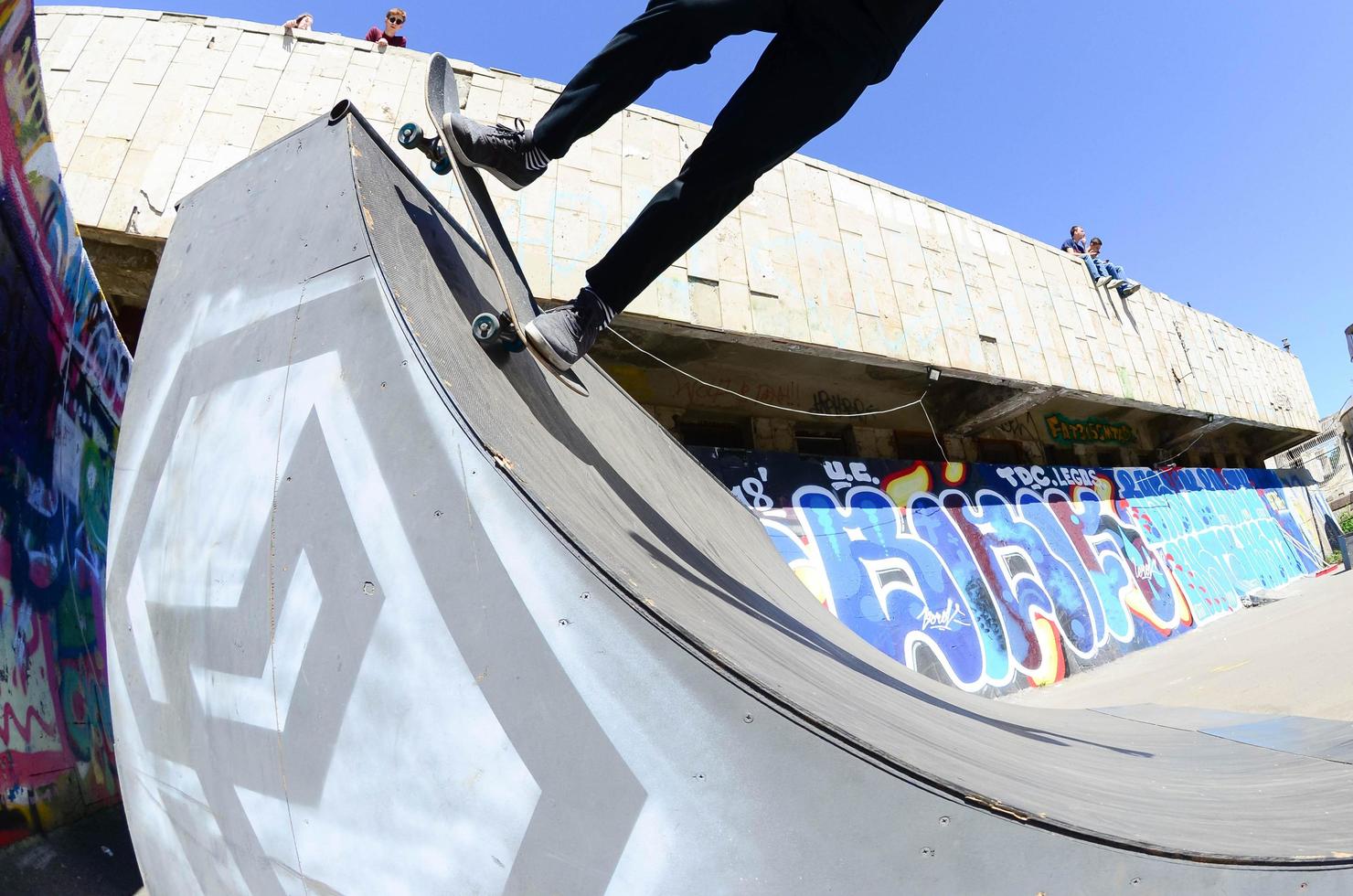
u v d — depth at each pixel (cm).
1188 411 1263
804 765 111
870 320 886
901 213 986
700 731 112
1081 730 335
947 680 866
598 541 131
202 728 153
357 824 125
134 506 189
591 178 766
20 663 257
